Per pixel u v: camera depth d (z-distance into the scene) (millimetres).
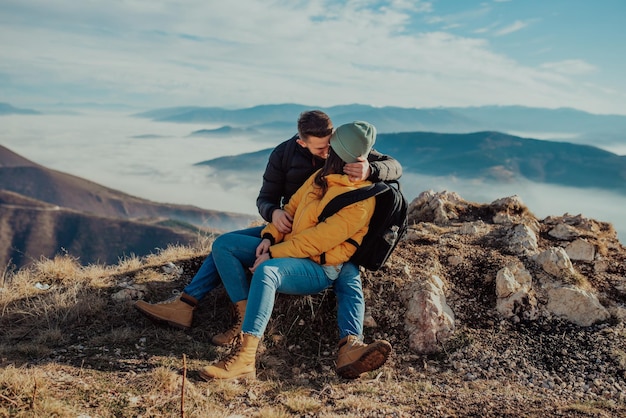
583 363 4023
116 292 4934
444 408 3377
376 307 4609
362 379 3893
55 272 5246
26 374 3332
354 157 3887
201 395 3377
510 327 4473
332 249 4035
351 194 3906
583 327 4438
